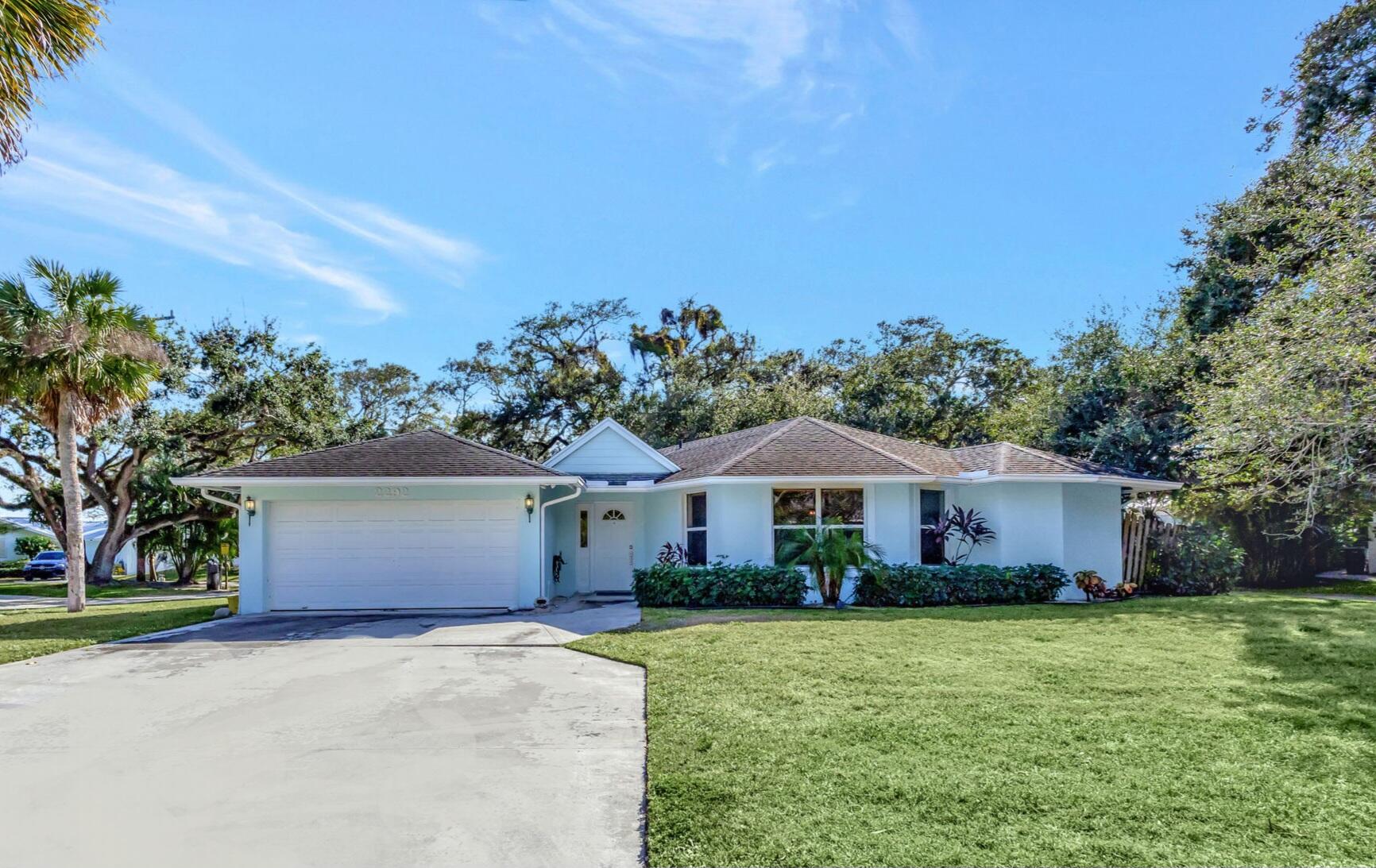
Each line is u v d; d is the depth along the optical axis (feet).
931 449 63.82
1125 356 68.59
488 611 46.52
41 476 102.83
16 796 16.25
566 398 120.16
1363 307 34.55
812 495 50.60
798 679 24.90
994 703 21.83
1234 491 39.93
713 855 13.07
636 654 29.78
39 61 27.66
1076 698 22.29
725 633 33.88
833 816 14.46
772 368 131.13
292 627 40.42
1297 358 35.29
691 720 20.54
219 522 103.04
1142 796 15.17
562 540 59.72
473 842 13.88
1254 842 13.23
